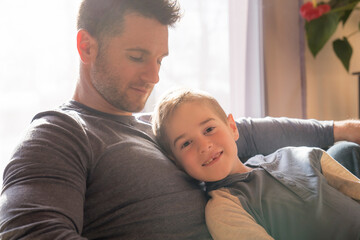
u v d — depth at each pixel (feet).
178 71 6.56
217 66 6.95
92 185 2.44
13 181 2.09
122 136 2.72
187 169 2.88
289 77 7.87
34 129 2.39
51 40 5.07
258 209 2.68
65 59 5.16
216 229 2.55
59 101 5.16
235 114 7.17
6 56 4.77
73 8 5.17
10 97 4.83
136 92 2.95
